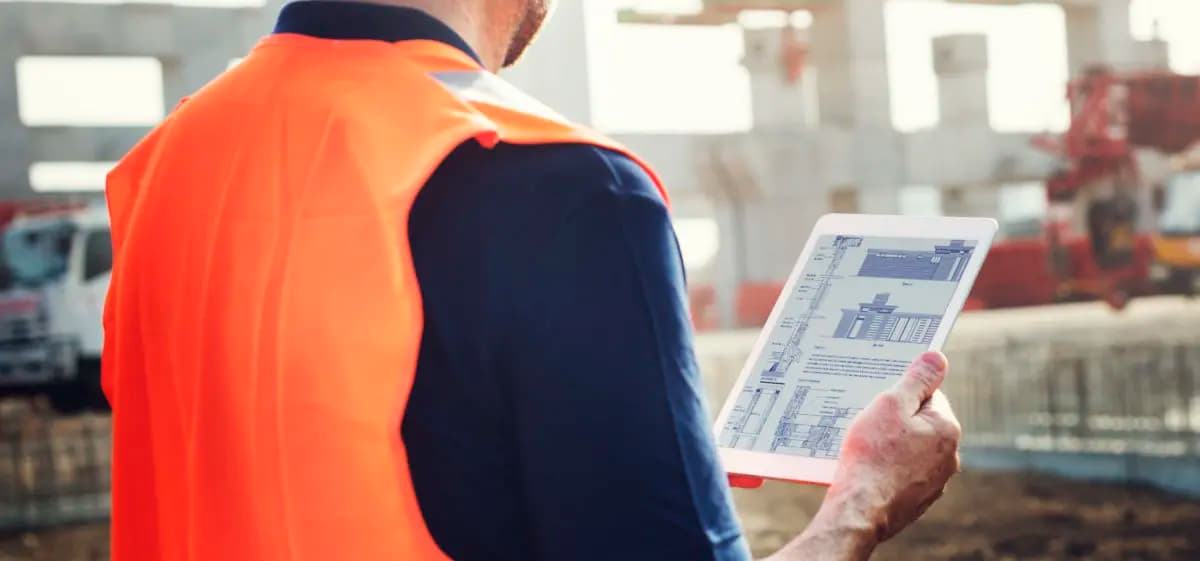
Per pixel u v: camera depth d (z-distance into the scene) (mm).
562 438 1285
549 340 1294
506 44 1595
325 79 1465
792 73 26391
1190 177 25953
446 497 1341
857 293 1768
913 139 26969
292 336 1385
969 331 24219
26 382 19203
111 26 22609
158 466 1558
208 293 1475
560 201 1316
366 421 1341
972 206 27328
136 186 1627
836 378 1703
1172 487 13570
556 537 1291
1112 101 25859
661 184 1392
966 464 15289
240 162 1483
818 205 26203
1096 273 25875
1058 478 14312
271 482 1397
